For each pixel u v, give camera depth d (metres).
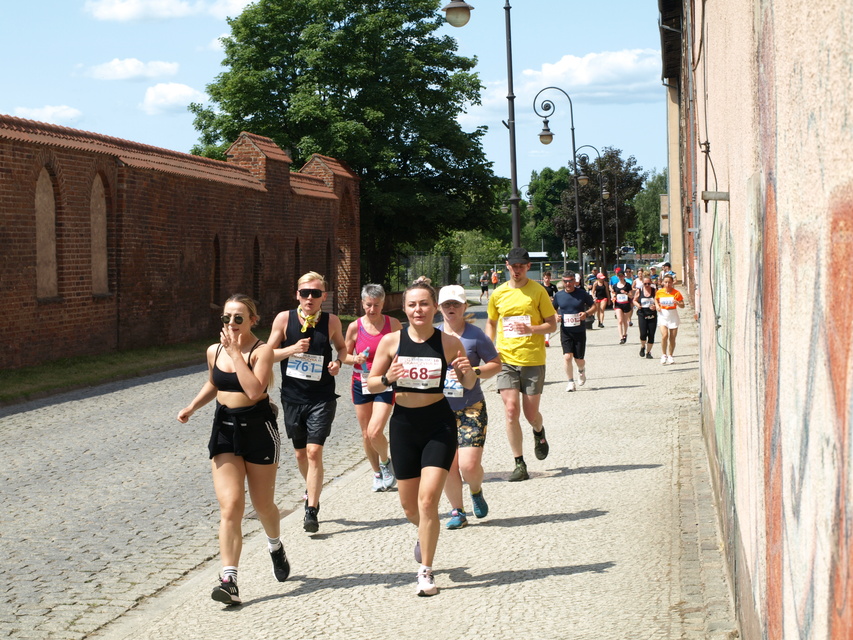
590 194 80.06
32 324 20.88
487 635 5.13
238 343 6.15
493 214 54.19
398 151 49.81
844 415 1.96
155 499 9.23
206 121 51.78
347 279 46.56
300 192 38.34
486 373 7.55
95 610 6.07
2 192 19.72
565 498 8.29
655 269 46.41
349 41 49.81
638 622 5.14
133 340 25.42
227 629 5.54
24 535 7.96
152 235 26.42
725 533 6.09
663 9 24.81
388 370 6.19
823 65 2.17
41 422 14.29
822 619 2.23
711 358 8.20
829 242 2.12
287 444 12.27
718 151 7.01
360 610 5.72
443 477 6.00
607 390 16.02
